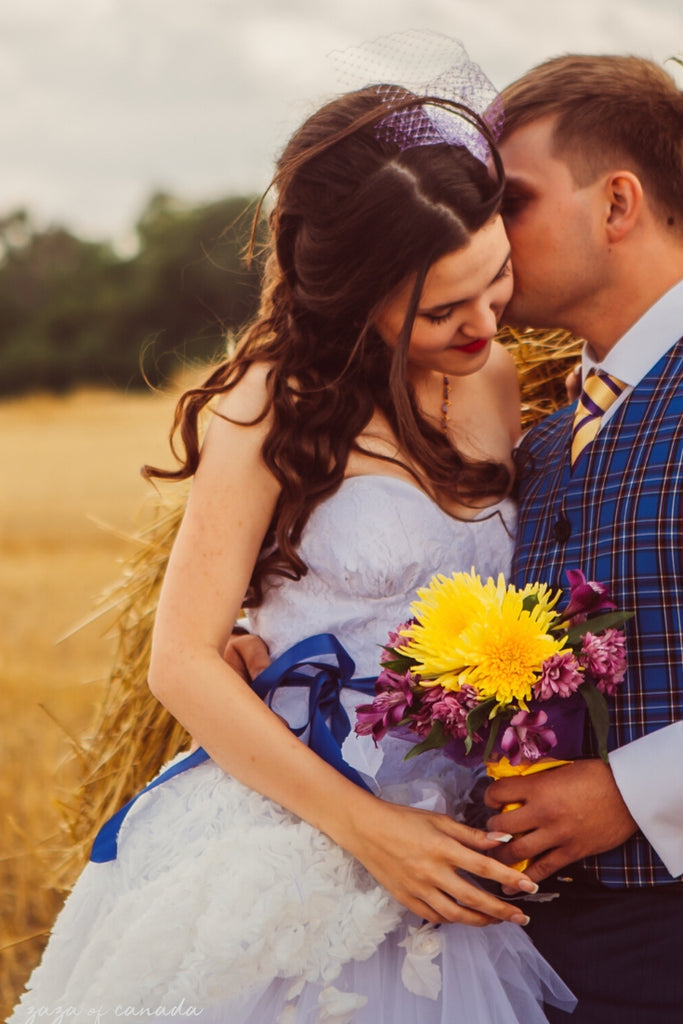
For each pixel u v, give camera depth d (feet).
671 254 5.74
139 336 112.47
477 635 4.73
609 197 5.64
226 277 105.50
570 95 5.70
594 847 5.05
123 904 5.48
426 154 5.26
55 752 13.79
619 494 5.42
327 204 5.44
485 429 6.58
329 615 5.85
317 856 5.19
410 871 4.96
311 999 5.19
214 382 5.95
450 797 5.67
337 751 5.41
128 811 5.90
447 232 5.24
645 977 5.21
